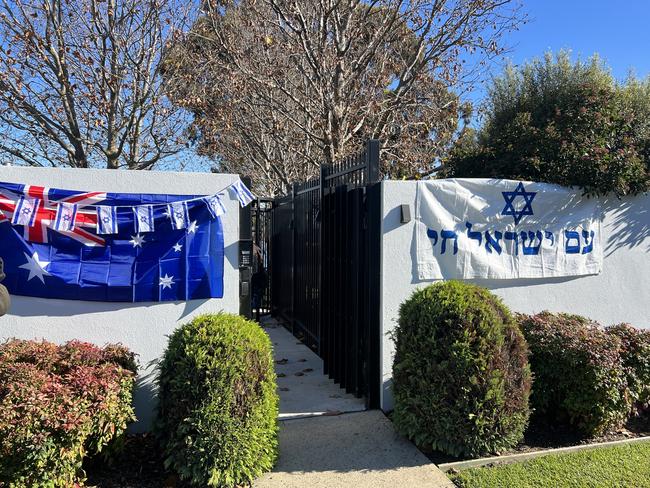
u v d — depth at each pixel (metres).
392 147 9.65
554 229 6.18
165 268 4.71
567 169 6.21
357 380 5.72
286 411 5.37
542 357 4.94
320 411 5.37
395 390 4.69
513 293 6.02
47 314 4.50
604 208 6.49
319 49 8.82
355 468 4.19
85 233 4.56
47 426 3.29
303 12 9.20
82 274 4.54
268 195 15.31
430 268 5.56
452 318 4.33
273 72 9.48
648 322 6.69
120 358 4.20
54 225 4.45
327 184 7.12
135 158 9.39
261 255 10.44
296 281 9.11
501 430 4.30
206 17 9.58
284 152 12.33
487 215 5.83
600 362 4.59
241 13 9.87
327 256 6.95
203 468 3.78
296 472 4.12
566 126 6.66
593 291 6.40
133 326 4.66
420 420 4.39
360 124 9.35
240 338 4.02
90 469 4.04
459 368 4.22
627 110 6.99
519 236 6.00
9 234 4.41
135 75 8.84
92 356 4.04
